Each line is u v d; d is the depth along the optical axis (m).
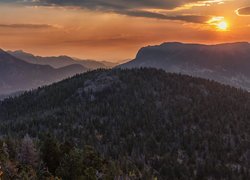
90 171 81.88
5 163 73.88
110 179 89.88
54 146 89.94
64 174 80.94
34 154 85.25
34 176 74.06
